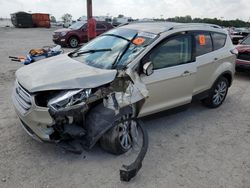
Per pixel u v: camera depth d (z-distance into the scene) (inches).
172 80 181.6
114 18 1418.6
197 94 211.9
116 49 178.9
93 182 135.3
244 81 344.8
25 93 145.4
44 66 167.5
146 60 166.2
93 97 142.9
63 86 139.6
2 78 316.2
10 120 197.6
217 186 136.9
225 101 261.9
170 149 168.6
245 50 344.2
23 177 136.9
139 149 164.6
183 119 214.4
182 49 190.4
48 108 136.5
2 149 159.5
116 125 148.1
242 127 205.0
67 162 149.9
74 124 143.5
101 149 162.7
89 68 160.1
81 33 702.5
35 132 143.9
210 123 209.3
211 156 163.3
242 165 155.7
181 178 141.4
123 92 149.3
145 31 187.6
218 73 224.8
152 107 177.3
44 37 974.4
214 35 223.0
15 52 541.6
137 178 139.6
